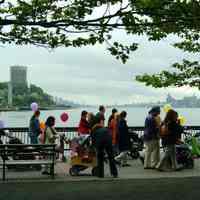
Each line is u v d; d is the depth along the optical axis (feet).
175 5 29.55
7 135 62.23
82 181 49.85
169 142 57.16
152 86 57.88
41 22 28.55
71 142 55.67
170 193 43.24
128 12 28.60
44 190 44.98
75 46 32.71
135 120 162.91
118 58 32.14
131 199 40.65
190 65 57.31
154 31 34.09
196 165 63.31
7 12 34.76
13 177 52.75
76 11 31.09
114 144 63.46
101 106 63.36
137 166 62.39
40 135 64.08
